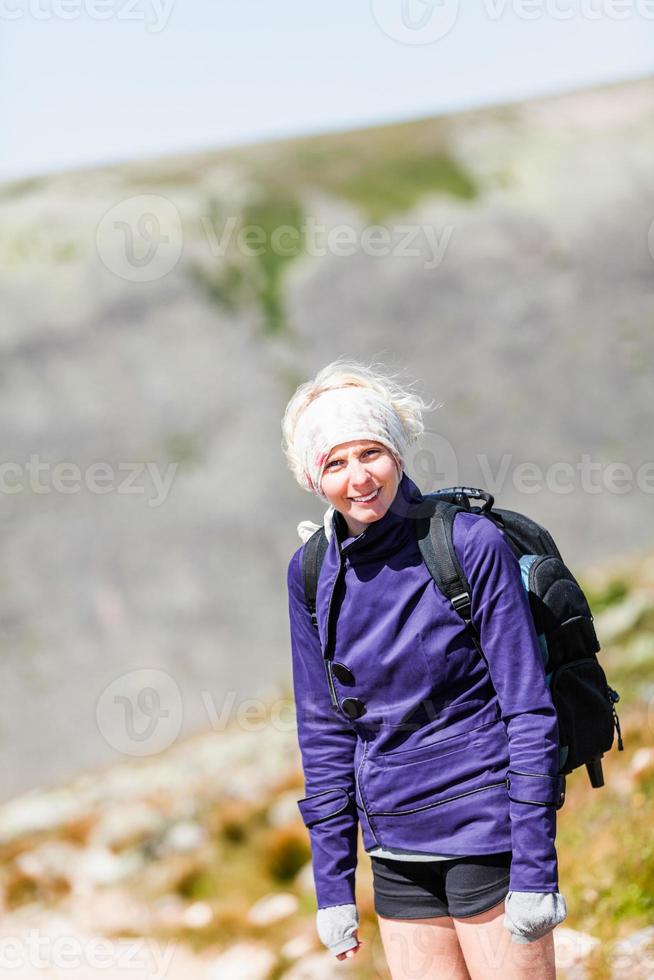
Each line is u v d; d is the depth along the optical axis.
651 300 63.50
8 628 46.72
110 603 47.81
